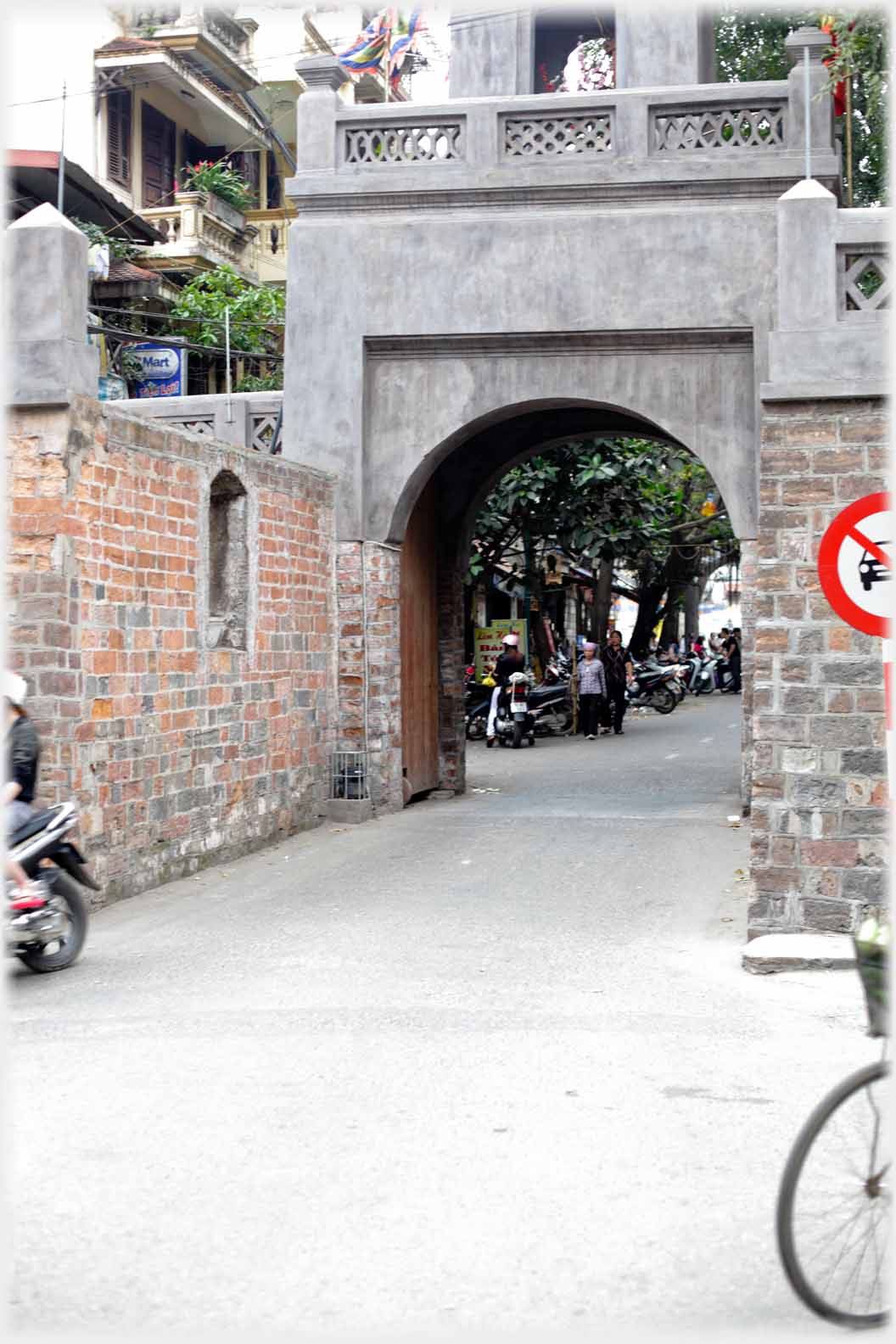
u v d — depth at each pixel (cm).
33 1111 612
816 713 911
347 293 1592
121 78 2738
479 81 1706
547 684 2928
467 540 1897
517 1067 677
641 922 1044
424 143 1588
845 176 1770
